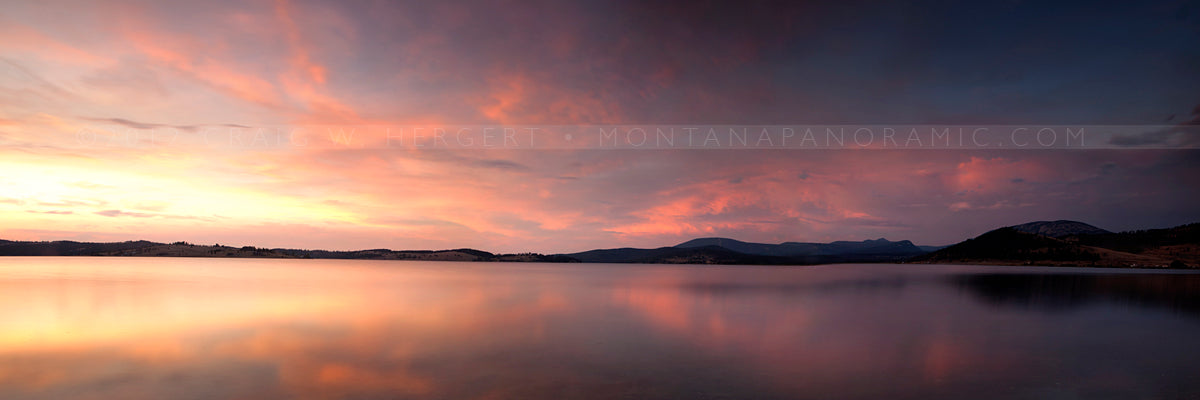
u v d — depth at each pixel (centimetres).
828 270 16112
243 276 8612
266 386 1620
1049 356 2100
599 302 4281
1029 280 8544
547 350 2164
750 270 16825
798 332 2667
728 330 2722
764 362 1961
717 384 1658
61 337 2461
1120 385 1683
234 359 1988
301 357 2019
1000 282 7881
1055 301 4519
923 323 3028
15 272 9131
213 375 1752
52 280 6719
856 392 1582
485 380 1692
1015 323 3047
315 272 11131
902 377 1755
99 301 4094
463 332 2619
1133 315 3488
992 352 2166
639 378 1722
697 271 15612
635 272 14275
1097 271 14025
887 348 2241
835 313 3534
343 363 1922
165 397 1520
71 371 1806
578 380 1695
